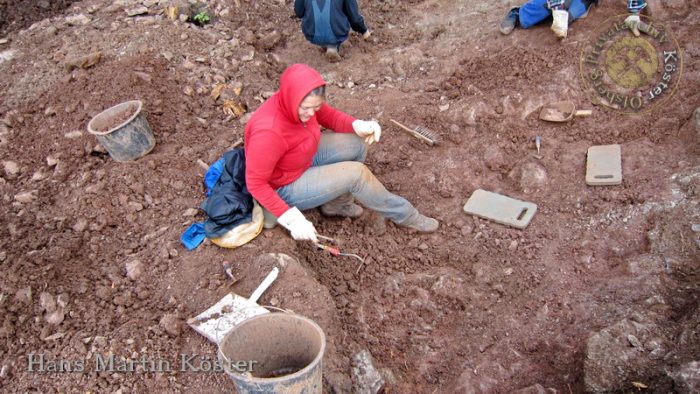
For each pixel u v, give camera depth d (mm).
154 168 4227
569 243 3758
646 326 3029
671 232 3488
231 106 4848
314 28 5402
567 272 3586
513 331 3359
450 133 4621
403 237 4047
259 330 2682
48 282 3438
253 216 3602
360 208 4125
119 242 3766
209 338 3059
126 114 4293
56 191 4164
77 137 4488
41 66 5188
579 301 3395
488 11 5770
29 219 3910
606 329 3057
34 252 3604
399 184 4387
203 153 4430
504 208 4039
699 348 2809
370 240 3980
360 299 3625
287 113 3211
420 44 5660
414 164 4496
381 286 3691
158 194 4062
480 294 3600
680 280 3279
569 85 4621
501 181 4316
